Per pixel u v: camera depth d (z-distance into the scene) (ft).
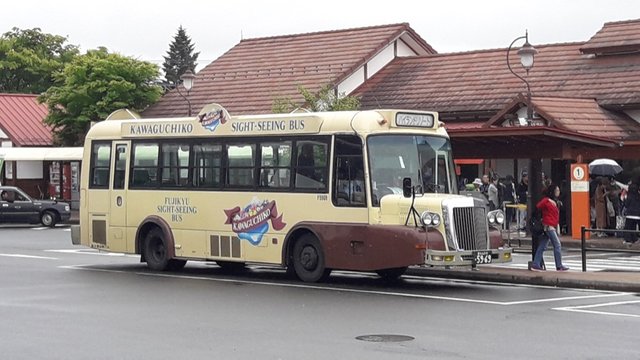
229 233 70.59
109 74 162.91
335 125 64.59
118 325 47.65
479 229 61.82
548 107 117.19
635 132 119.44
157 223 75.00
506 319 49.26
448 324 47.55
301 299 57.67
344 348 40.73
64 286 65.36
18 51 270.26
